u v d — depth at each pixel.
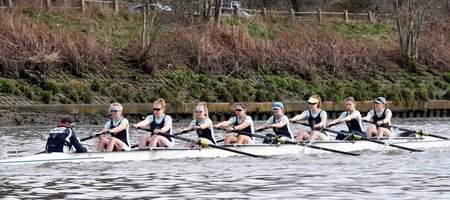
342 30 81.00
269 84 63.47
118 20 67.62
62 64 57.00
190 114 55.06
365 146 35.72
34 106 49.44
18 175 26.06
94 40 59.31
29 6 64.31
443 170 27.83
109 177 25.81
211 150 32.03
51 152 28.95
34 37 56.53
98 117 50.66
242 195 22.16
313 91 62.56
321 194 22.30
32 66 55.28
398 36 81.38
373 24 84.44
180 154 31.28
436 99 67.25
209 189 23.27
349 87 64.56
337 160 31.41
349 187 23.62
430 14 82.62
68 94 53.03
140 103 53.88
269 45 67.81
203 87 59.59
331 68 69.75
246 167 28.77
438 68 77.25
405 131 39.84
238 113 33.16
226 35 66.88
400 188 23.41
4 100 50.59
